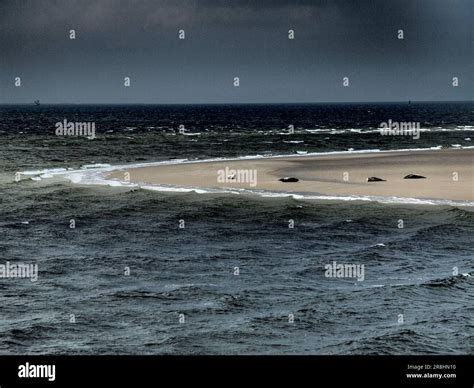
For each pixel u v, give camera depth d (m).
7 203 42.56
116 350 18.77
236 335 19.84
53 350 18.73
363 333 19.95
